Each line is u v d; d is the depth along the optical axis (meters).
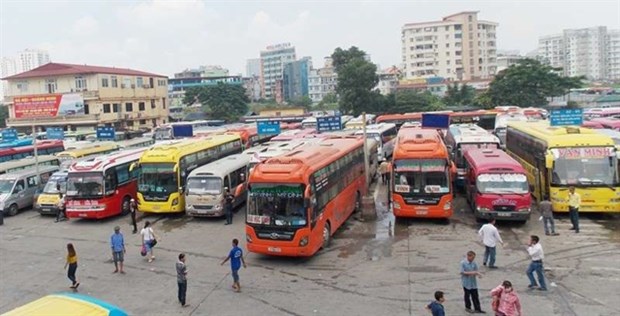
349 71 79.00
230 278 16.77
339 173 21.83
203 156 28.91
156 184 25.38
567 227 20.88
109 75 73.06
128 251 20.47
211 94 90.81
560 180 21.66
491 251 16.44
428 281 15.63
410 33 131.62
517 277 15.64
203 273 17.38
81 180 25.41
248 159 28.41
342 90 80.75
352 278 16.23
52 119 70.31
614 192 21.17
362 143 26.91
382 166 28.91
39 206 27.27
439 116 27.78
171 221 25.11
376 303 14.18
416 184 21.83
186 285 15.29
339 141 26.22
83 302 7.94
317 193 18.61
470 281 13.22
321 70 153.00
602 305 13.35
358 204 25.48
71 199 25.38
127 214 27.22
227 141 33.41
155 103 82.50
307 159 18.97
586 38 181.00
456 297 14.34
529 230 20.69
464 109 76.12
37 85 73.25
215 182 24.52
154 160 25.34
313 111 102.12
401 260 17.73
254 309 14.18
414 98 81.44
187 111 101.44
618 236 19.45
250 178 18.09
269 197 17.83
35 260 19.84
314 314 13.63
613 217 22.23
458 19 127.69
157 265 18.48
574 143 21.78
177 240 21.66
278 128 38.59
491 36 132.25
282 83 165.50
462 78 123.62
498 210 21.00
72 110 69.88
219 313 14.02
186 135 40.69
